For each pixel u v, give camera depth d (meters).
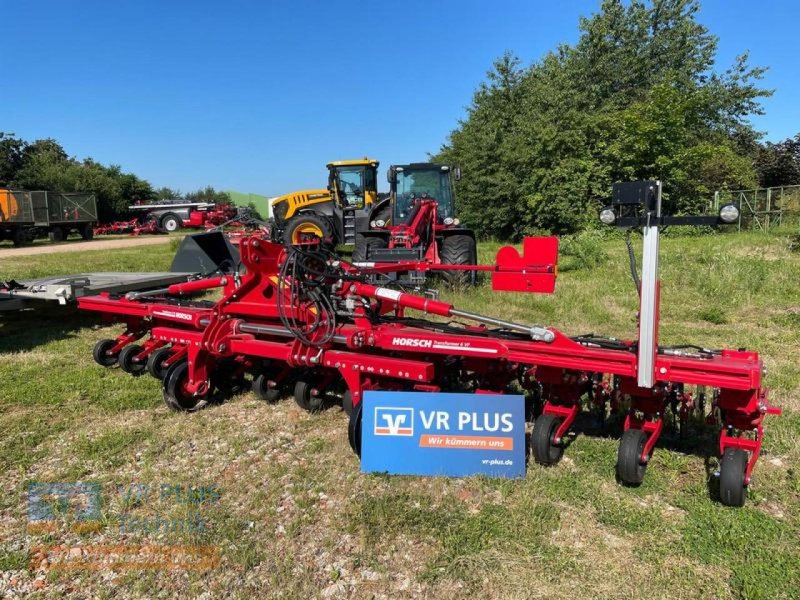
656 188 3.16
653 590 2.76
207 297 10.49
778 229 20.25
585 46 33.38
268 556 3.06
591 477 3.75
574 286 10.41
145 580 2.89
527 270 4.70
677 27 33.19
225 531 3.24
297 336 4.34
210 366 4.99
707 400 5.03
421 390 4.15
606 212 3.31
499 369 4.30
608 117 22.91
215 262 7.88
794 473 3.76
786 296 9.20
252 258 4.66
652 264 3.21
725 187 23.91
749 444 3.39
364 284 4.60
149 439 4.45
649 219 3.19
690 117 23.92
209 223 36.38
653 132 21.62
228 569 2.97
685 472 3.81
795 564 2.88
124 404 5.12
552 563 2.95
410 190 12.37
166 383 4.83
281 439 4.41
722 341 6.88
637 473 3.51
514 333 4.40
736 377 3.16
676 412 4.13
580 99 26.81
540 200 22.14
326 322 4.40
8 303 7.24
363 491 3.63
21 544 3.19
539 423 3.84
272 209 19.77
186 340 4.83
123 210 43.12
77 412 5.00
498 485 3.63
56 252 20.91
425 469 3.79
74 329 8.23
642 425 3.71
